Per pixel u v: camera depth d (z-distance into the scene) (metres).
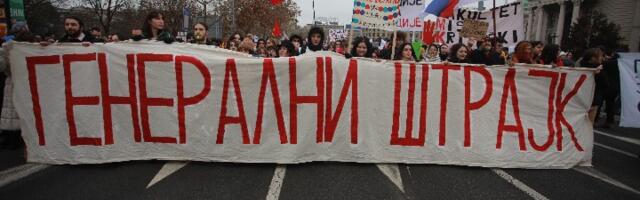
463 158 5.13
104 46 4.85
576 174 5.04
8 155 5.19
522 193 4.31
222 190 4.11
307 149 4.98
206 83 4.90
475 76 5.19
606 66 8.74
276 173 4.64
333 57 5.03
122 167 4.72
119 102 4.84
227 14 35.09
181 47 4.95
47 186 4.13
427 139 5.13
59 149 4.80
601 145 7.05
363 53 6.46
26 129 4.82
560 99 5.29
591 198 4.26
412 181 4.53
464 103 5.17
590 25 35.28
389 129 5.10
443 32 10.30
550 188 4.51
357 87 5.04
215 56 4.97
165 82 4.87
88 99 4.81
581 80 5.28
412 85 5.11
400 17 8.58
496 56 7.32
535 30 60.28
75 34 5.64
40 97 4.80
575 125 5.30
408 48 6.55
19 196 3.87
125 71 4.85
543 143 5.20
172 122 4.88
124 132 4.87
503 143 5.16
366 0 6.51
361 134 5.05
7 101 5.32
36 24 32.25
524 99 5.25
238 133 4.93
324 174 4.64
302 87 4.98
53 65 4.80
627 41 42.38
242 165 4.90
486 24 8.42
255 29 44.56
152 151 4.89
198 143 4.90
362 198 4.01
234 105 4.94
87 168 4.70
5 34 8.85
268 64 4.95
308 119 4.98
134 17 34.62
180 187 4.16
